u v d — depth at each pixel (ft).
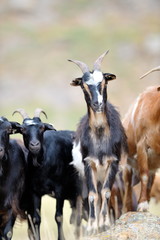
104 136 45.42
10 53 213.05
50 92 181.06
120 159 46.37
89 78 44.86
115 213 51.11
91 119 45.01
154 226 42.60
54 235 54.75
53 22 237.86
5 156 45.60
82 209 51.49
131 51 209.77
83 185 50.42
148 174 48.55
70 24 235.20
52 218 61.05
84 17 241.55
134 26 231.50
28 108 165.89
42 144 48.75
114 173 45.62
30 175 49.32
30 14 244.63
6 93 181.68
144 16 241.96
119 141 46.03
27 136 47.96
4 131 45.68
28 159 49.08
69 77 192.54
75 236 50.78
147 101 48.24
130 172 51.29
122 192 51.44
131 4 250.98
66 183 50.67
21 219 48.03
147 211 46.96
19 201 47.29
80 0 253.03
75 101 174.60
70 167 50.75
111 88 187.93
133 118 49.01
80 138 46.52
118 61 204.64
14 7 246.68
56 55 208.74
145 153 47.96
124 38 219.82
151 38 218.18
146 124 47.47
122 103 179.01
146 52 209.46
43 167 49.34
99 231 43.93
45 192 49.98
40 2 251.39
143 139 47.83
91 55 207.41
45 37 223.71
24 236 58.49
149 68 199.93
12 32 229.45
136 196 58.18
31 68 201.05
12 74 196.65
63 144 51.01
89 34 223.51
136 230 42.14
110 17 240.32
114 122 46.14
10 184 46.19
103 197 44.78
